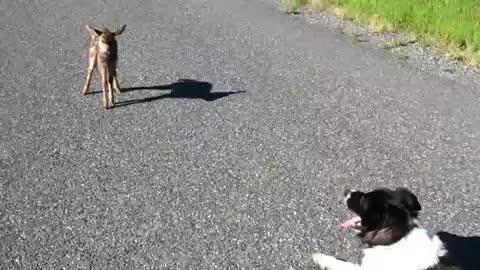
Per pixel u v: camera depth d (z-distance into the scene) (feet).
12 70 15.61
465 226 9.51
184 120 13.07
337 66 16.08
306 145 12.03
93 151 11.76
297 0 21.44
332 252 8.93
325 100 14.10
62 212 9.81
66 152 11.71
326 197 10.28
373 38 18.17
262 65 16.20
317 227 9.49
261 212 9.86
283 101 14.02
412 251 7.01
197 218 9.69
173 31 18.90
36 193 10.32
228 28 19.15
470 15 19.06
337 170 11.12
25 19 19.84
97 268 8.55
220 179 10.81
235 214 9.80
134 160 11.44
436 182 10.75
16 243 9.04
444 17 18.76
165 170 11.10
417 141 12.21
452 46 17.07
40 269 8.51
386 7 19.79
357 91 14.57
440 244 7.22
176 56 16.81
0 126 12.66
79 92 14.51
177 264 8.64
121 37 18.26
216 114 13.35
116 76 14.40
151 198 10.22
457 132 12.57
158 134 12.46
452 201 10.17
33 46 17.40
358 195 7.48
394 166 11.28
